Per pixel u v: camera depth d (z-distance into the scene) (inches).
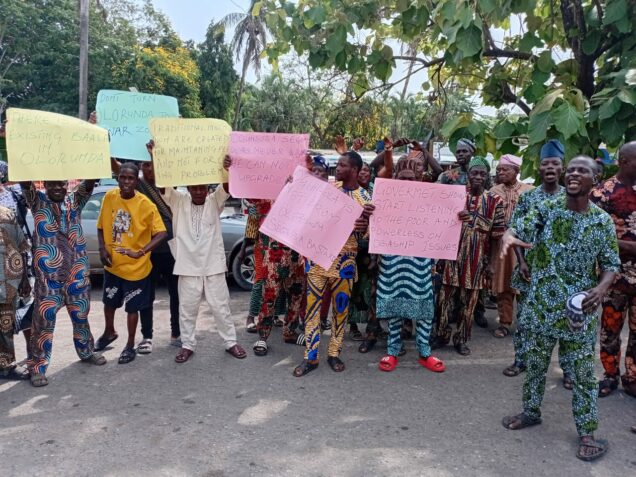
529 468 118.2
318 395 155.5
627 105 172.9
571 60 220.8
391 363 175.5
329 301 195.2
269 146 176.4
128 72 982.4
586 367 121.6
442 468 117.5
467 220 165.8
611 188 142.9
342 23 217.6
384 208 163.6
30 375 162.1
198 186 175.8
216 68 1184.8
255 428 134.8
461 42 187.5
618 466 119.9
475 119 208.1
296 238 161.2
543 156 158.4
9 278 155.0
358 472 115.6
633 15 199.2
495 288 206.5
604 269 118.2
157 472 114.7
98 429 133.5
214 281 181.2
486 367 180.1
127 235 174.7
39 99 975.0
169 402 149.4
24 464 117.4
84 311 170.7
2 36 937.5
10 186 189.0
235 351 185.5
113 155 171.9
